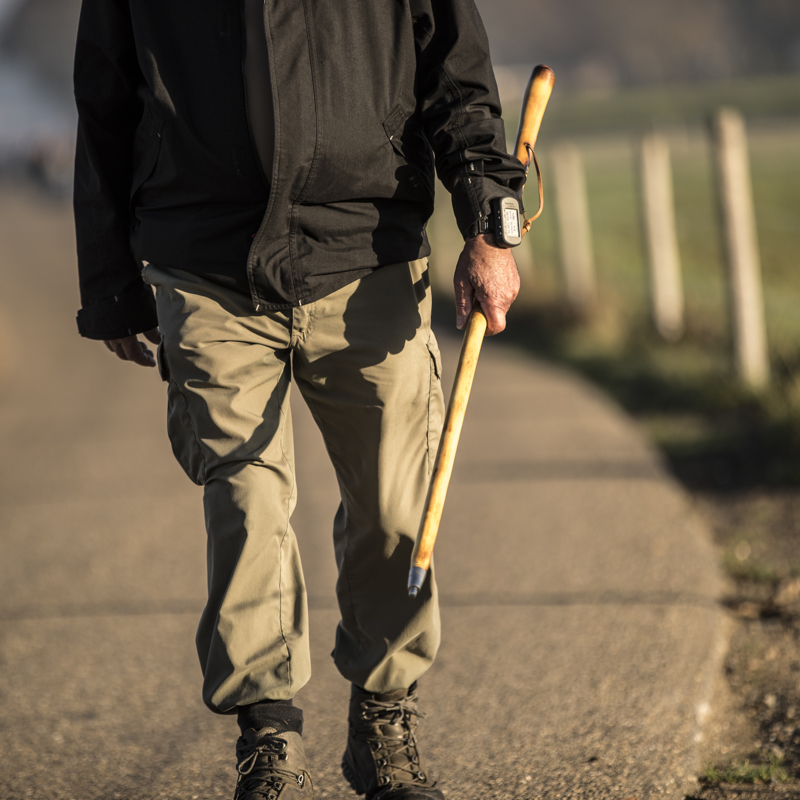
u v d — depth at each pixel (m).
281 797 8.13
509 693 12.37
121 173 9.30
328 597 16.05
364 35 8.56
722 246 27.59
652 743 10.94
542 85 9.88
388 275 8.94
